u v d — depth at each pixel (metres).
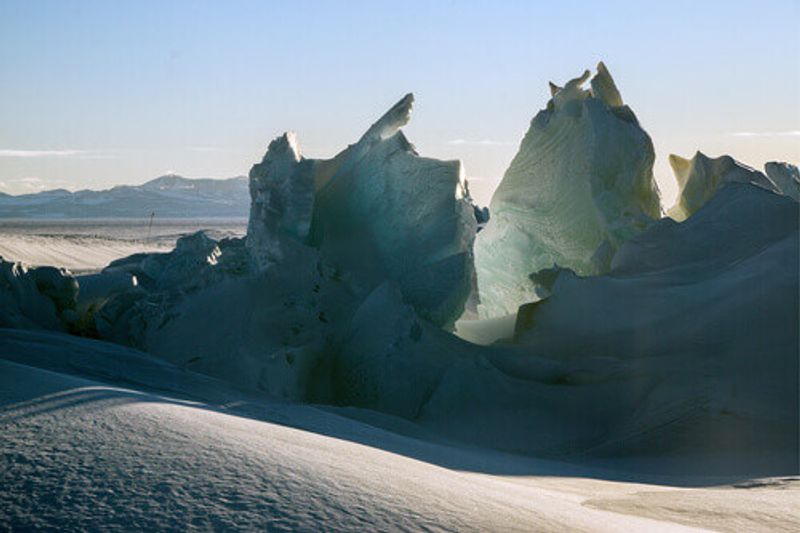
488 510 4.59
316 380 17.38
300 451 5.38
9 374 6.59
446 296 19.80
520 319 19.69
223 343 17.03
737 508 7.22
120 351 12.99
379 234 20.89
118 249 82.19
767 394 14.25
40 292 18.56
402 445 9.73
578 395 15.40
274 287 18.72
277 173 20.14
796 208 19.53
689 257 19.42
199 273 19.44
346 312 18.80
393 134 21.84
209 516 3.83
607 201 23.12
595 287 18.78
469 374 15.70
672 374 15.23
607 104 24.92
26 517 3.66
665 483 10.80
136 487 4.11
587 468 11.79
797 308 16.44
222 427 5.76
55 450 4.59
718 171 24.80
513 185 25.30
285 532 3.73
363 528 3.90
